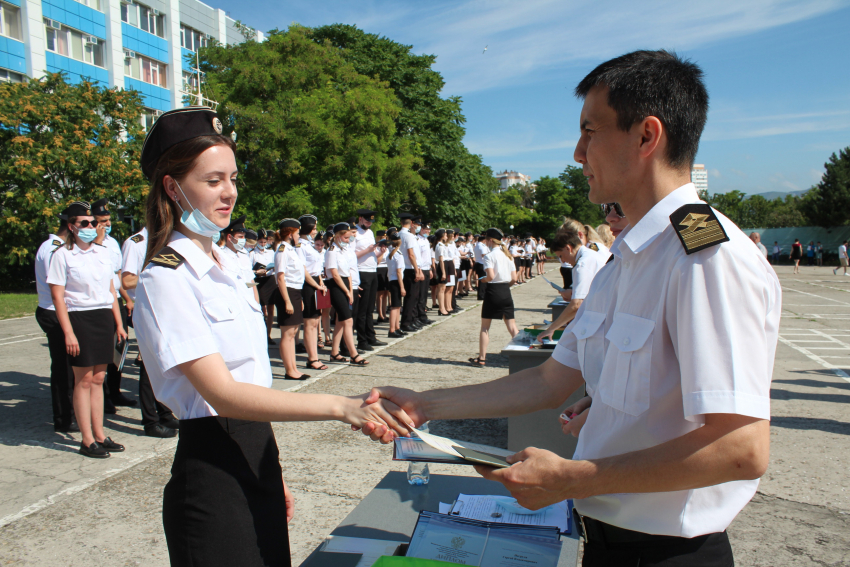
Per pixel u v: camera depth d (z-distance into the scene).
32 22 22.61
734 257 0.95
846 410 5.14
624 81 1.12
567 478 1.03
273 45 20.48
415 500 1.98
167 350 1.28
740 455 0.92
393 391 1.48
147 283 1.33
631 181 1.16
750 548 2.82
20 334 9.78
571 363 1.47
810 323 10.98
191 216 1.42
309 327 6.82
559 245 4.92
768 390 0.94
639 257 1.13
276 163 19.75
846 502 3.31
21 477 3.71
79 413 4.06
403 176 21.88
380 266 10.30
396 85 27.02
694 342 0.95
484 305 6.99
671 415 1.08
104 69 25.95
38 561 2.72
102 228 4.84
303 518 3.16
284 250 6.21
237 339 1.42
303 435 4.58
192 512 1.31
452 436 4.50
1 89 17.38
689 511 1.10
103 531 3.01
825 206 36.62
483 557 1.51
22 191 17.17
